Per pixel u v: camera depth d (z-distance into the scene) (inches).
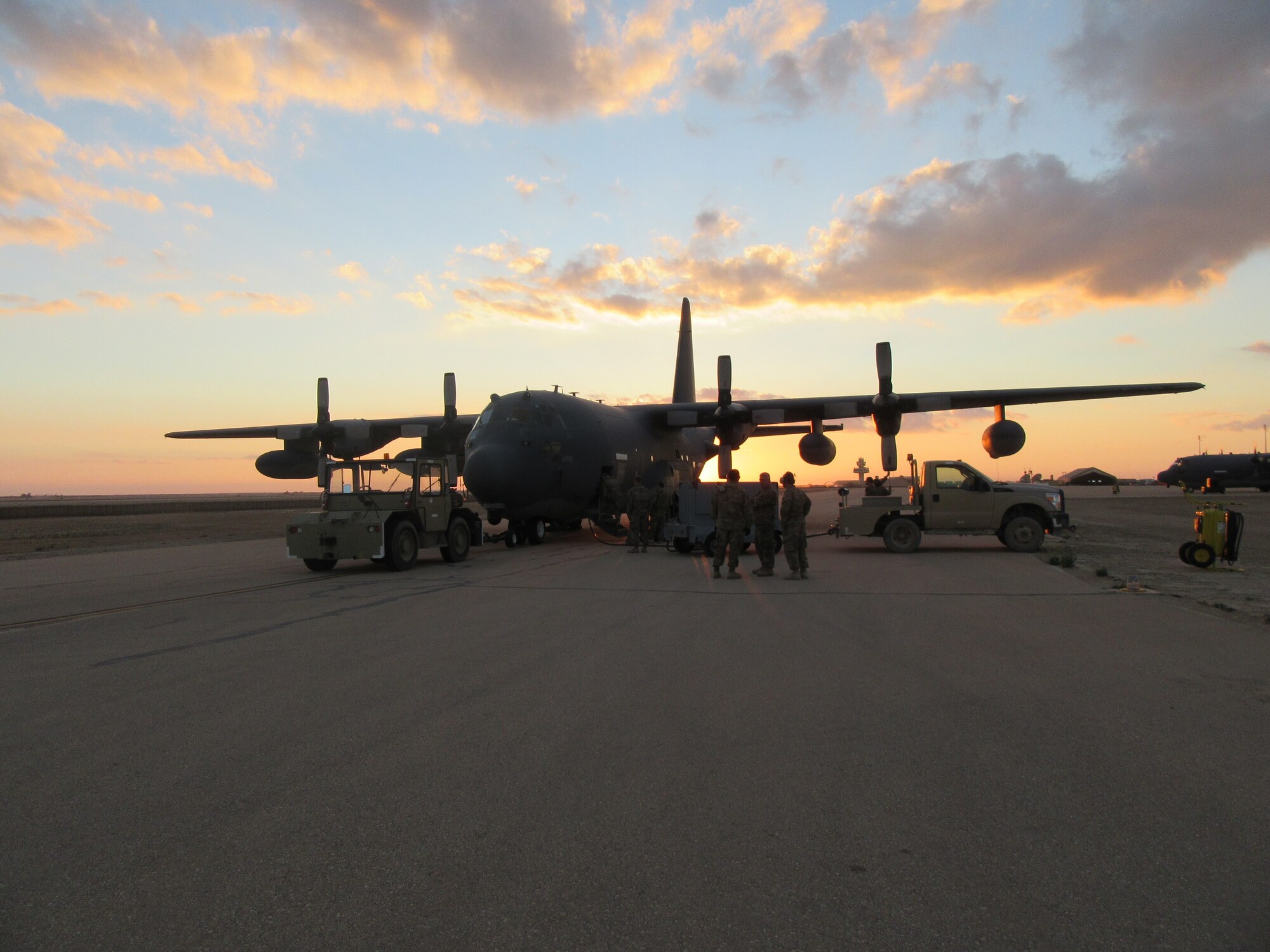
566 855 125.6
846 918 106.6
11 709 209.9
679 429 1062.4
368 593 435.5
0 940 102.0
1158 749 172.2
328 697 220.1
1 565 629.3
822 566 565.0
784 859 123.7
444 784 155.7
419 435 959.6
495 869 121.3
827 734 184.9
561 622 337.4
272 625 335.3
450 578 508.4
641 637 304.2
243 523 1434.5
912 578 490.3
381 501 569.6
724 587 452.8
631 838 131.7
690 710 205.5
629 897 112.6
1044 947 99.3
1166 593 410.9
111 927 105.5
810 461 943.0
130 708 210.5
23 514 1822.1
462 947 100.2
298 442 988.6
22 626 335.0
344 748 177.3
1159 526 1037.2
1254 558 593.0
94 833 134.6
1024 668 248.4
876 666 252.2
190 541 931.3
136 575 544.7
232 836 132.9
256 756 172.7
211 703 215.0
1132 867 120.0
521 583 477.4
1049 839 129.6
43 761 170.4
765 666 254.5
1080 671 242.8
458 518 622.5
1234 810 140.0
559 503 776.3
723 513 498.6
